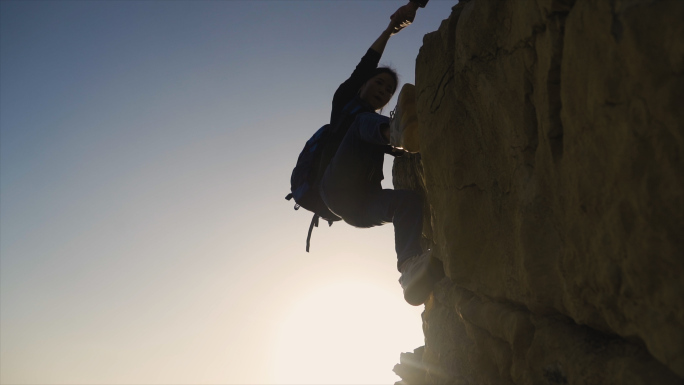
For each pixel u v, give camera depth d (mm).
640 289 1053
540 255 1531
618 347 1266
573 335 1462
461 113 2074
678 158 912
